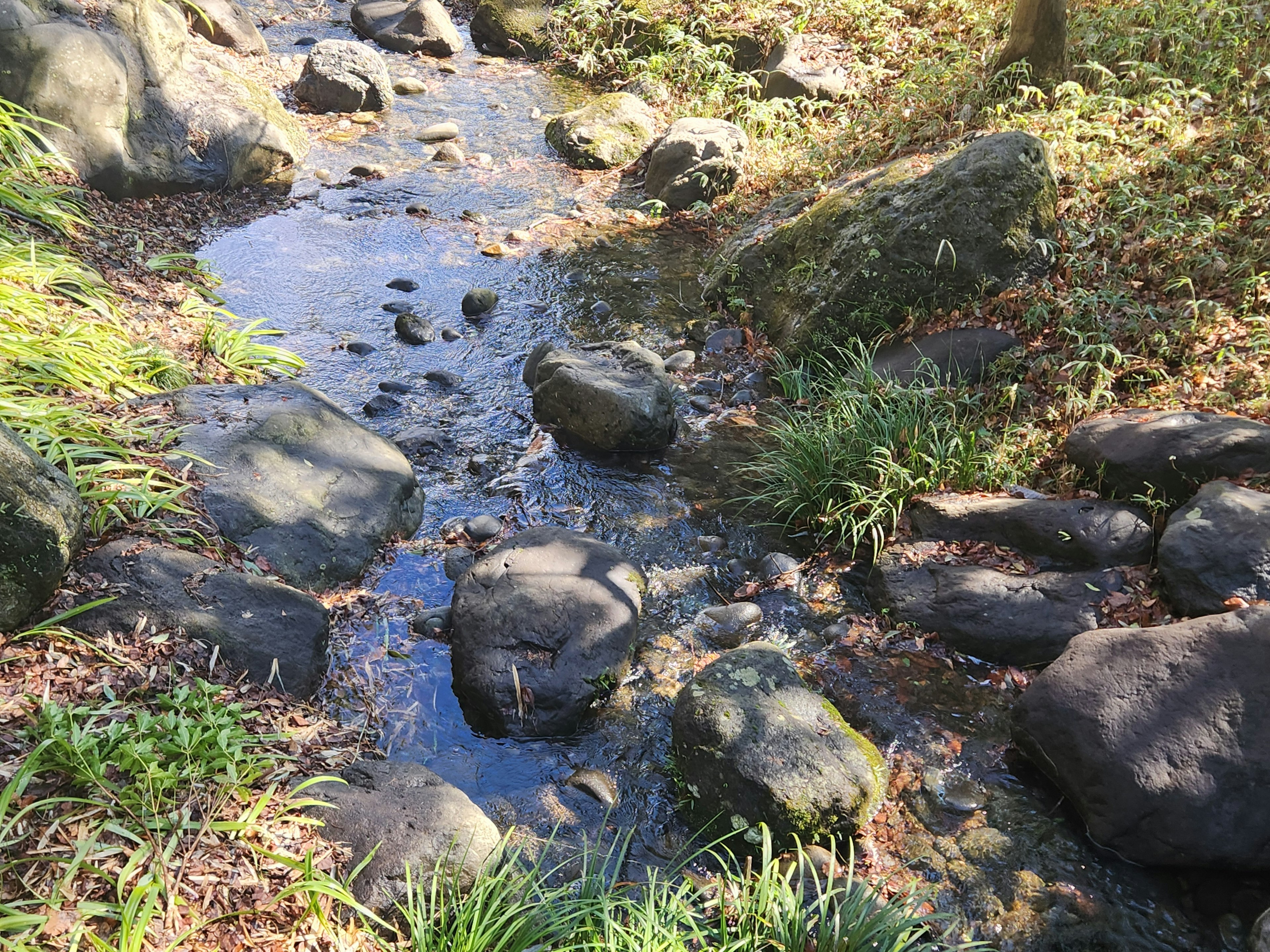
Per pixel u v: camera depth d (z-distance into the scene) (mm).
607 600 4668
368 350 7000
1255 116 7453
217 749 3525
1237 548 4375
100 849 3078
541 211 9188
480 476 5902
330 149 10047
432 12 12727
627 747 4262
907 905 3494
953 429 5754
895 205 6707
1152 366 5812
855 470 5598
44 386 5047
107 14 8297
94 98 7812
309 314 7367
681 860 3781
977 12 10570
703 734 4004
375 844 3434
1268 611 3953
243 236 8305
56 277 6012
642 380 6316
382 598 4934
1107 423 5340
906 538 5312
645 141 10367
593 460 6102
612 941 3182
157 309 6664
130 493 4512
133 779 3318
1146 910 3600
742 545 5512
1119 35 9070
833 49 11016
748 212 8875
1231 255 6367
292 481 5078
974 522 5168
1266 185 6754
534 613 4531
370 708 4324
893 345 6625
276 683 4125
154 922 2967
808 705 4168
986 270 6422
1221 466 4809
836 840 3826
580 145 10109
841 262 6809
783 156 9570
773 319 7336
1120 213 6758
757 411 6629
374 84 10922
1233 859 3600
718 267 7855
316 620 4406
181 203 8461
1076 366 5777
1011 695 4535
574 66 12469
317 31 13000
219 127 8852
